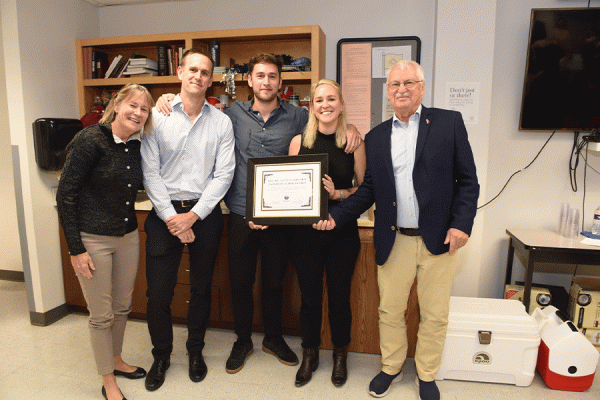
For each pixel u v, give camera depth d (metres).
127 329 2.58
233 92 2.73
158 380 1.95
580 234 2.54
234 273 2.04
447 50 2.53
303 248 1.86
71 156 1.61
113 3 3.15
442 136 1.65
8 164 3.35
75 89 2.99
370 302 2.22
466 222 1.61
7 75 2.50
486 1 2.45
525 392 1.95
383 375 1.93
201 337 2.06
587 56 2.48
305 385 1.98
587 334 2.38
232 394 1.91
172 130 1.86
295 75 2.71
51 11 2.73
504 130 2.73
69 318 2.75
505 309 2.09
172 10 3.13
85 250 1.65
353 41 2.86
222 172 1.94
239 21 3.04
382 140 1.75
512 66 2.66
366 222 2.18
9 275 3.50
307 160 1.83
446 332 1.95
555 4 2.57
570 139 2.66
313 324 1.96
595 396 1.91
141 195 2.58
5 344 2.37
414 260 1.77
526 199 2.76
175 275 1.97
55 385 1.97
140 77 2.95
